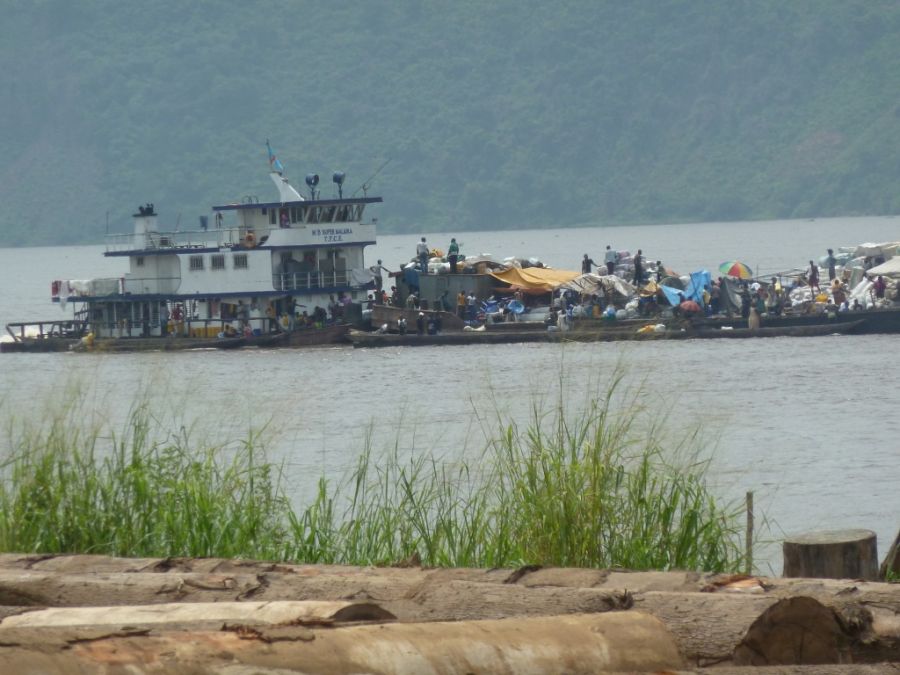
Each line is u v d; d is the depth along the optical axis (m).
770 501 112.81
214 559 46.22
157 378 90.88
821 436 153.75
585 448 58.12
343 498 89.81
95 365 76.62
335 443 134.50
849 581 39.72
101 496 60.19
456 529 61.28
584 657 31.17
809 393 194.50
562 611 37.84
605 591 38.69
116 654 27.02
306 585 41.97
